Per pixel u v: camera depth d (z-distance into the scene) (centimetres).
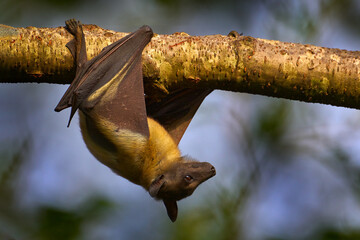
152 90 1018
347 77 967
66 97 973
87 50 995
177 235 1470
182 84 991
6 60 932
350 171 1677
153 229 1483
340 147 1711
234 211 1524
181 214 1506
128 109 1038
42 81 984
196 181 1132
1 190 1519
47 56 944
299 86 975
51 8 1952
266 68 964
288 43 986
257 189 1633
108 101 1021
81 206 1429
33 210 1420
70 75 977
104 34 1010
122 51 1011
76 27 961
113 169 1135
